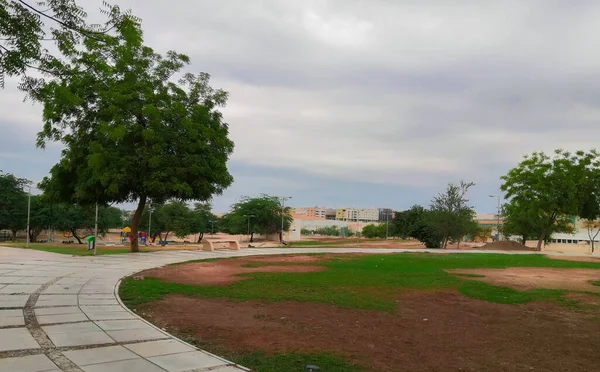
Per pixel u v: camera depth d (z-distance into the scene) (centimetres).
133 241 2725
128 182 2364
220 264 2120
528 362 689
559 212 4509
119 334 751
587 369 661
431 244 4919
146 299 1095
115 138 2162
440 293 1352
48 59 765
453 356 709
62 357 613
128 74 2350
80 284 1316
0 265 1736
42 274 1513
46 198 2575
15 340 687
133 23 811
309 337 786
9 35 695
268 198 8388
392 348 740
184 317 914
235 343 729
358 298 1209
